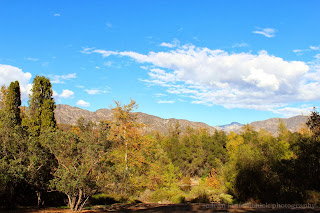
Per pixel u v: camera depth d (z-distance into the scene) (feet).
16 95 91.97
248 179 64.90
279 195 54.70
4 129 52.47
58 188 48.19
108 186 53.11
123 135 93.56
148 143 103.81
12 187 49.65
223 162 209.46
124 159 92.02
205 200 83.25
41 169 54.39
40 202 62.39
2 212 44.75
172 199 86.12
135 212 49.01
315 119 56.70
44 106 81.56
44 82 83.61
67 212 47.91
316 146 51.49
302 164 51.55
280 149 64.34
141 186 98.37
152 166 104.88
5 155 51.29
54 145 49.96
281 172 56.75
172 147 224.12
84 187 48.42
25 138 54.29
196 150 229.25
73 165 50.16
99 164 50.65
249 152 68.74
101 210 53.98
